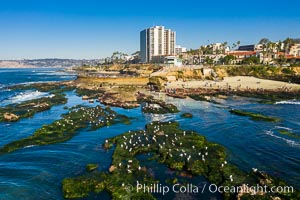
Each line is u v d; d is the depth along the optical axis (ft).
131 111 300.20
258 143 187.11
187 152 164.04
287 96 379.14
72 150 176.35
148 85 508.12
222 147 174.40
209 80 530.68
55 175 140.67
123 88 462.60
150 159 156.97
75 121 242.37
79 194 120.88
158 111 292.20
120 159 155.43
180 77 555.69
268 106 316.40
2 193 123.54
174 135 196.65
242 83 481.46
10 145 181.27
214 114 279.28
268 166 148.46
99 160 159.33
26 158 163.02
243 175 134.10
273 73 545.03
